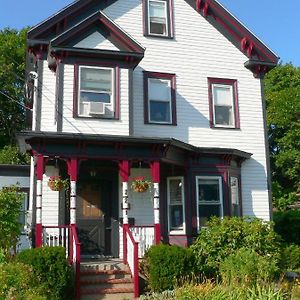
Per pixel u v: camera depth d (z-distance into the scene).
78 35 14.94
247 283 10.41
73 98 14.55
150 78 16.62
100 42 15.18
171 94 16.72
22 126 35.69
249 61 17.77
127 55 15.02
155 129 16.22
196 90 17.11
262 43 17.95
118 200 15.20
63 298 11.23
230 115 17.44
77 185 15.00
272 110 34.50
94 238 14.80
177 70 17.03
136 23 17.03
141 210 15.45
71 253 12.50
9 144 34.34
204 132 16.86
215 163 16.16
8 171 18.92
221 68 17.62
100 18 15.17
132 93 15.11
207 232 13.83
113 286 12.08
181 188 15.93
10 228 12.69
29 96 18.36
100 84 14.88
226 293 9.05
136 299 11.57
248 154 16.80
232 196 16.41
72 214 12.74
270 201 17.11
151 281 11.84
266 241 13.64
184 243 15.34
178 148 14.86
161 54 16.98
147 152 13.90
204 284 10.44
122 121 14.80
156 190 13.73
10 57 34.22
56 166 14.52
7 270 7.99
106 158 13.45
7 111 35.47
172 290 11.17
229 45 17.95
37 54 15.66
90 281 11.93
